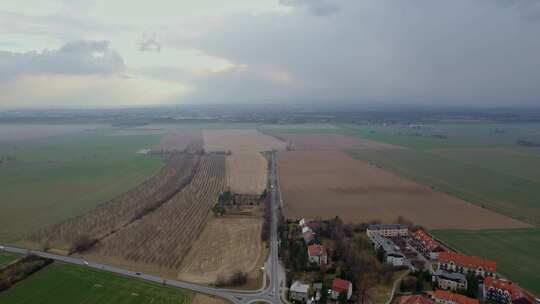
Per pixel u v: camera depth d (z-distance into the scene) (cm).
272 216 17562
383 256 12488
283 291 10794
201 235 15250
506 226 16175
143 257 13088
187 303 10025
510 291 10075
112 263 12569
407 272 11844
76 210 18512
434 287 10919
